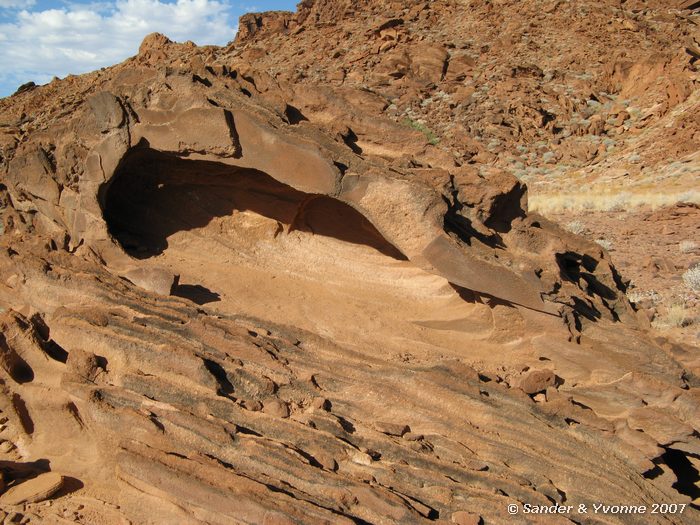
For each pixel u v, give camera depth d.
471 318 7.90
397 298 8.63
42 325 7.08
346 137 8.77
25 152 9.29
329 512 5.02
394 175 7.31
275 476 5.42
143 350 6.30
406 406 6.48
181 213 9.41
